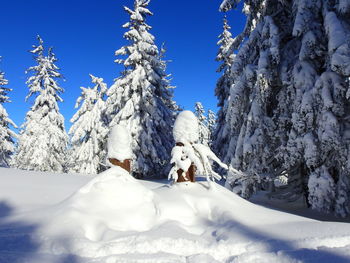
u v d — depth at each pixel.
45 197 7.27
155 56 22.36
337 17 8.16
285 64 9.26
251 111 9.41
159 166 20.84
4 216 5.40
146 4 22.30
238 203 5.94
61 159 29.95
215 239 4.40
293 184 10.38
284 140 8.94
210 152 6.79
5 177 10.57
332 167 8.06
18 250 3.75
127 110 19.84
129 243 3.92
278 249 3.76
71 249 3.76
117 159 6.41
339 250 3.64
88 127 26.97
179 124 6.95
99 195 5.43
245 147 9.23
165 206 5.44
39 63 29.59
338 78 7.72
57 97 29.67
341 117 7.68
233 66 10.73
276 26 9.33
